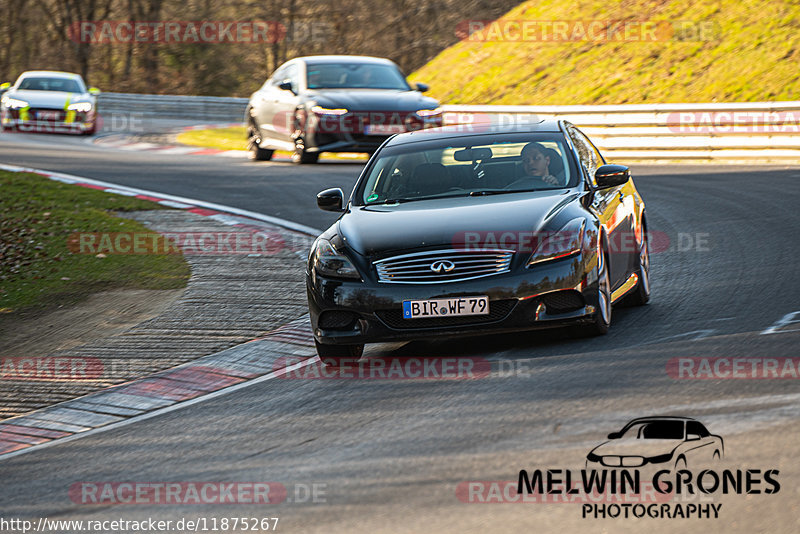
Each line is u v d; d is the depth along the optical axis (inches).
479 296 942.4
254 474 698.8
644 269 1154.7
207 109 4714.6
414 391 864.3
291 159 3021.7
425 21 6491.1
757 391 751.7
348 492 637.9
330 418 815.1
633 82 3432.6
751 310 1043.3
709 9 3590.1
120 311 1325.0
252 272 1513.3
